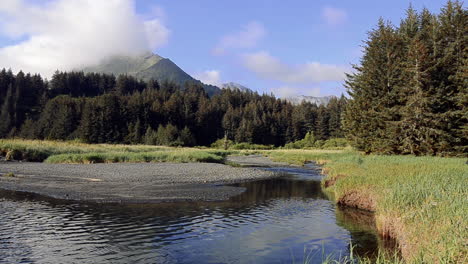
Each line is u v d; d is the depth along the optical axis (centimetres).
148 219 1234
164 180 2383
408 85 3800
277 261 844
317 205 1608
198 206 1514
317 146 10569
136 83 19762
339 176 2247
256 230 1132
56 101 11519
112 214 1294
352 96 4803
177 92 15688
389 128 3947
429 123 3619
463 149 3403
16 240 934
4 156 3428
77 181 2159
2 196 1580
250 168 3712
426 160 2716
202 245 955
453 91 3575
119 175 2530
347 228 1181
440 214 839
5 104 11912
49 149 3959
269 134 13212
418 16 4391
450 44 3653
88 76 18550
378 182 1584
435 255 638
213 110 13625
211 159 4772
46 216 1220
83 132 9794
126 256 846
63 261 795
